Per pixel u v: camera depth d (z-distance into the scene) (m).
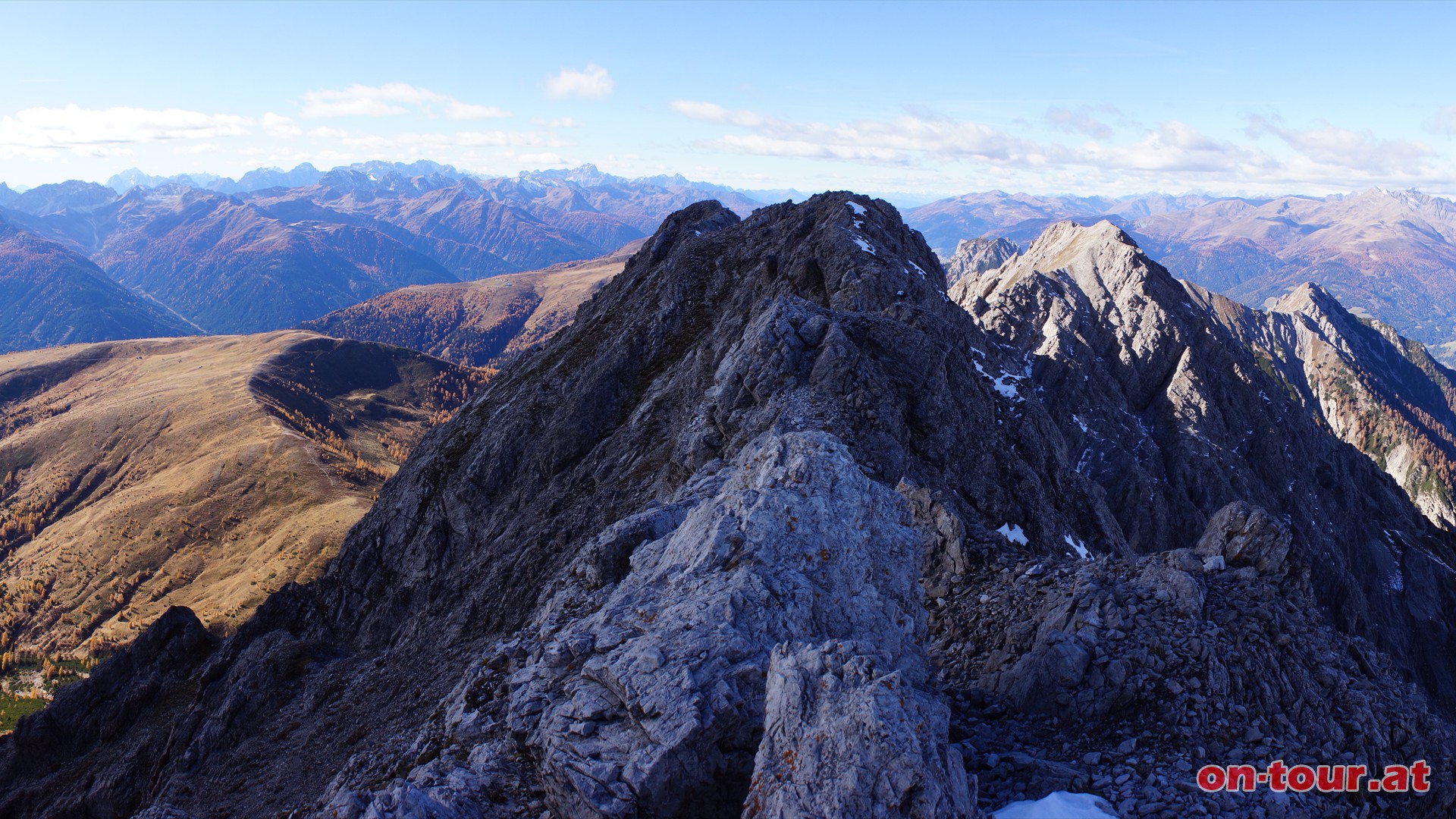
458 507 74.06
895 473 40.75
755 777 13.66
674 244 111.12
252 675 60.72
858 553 21.78
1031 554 24.03
